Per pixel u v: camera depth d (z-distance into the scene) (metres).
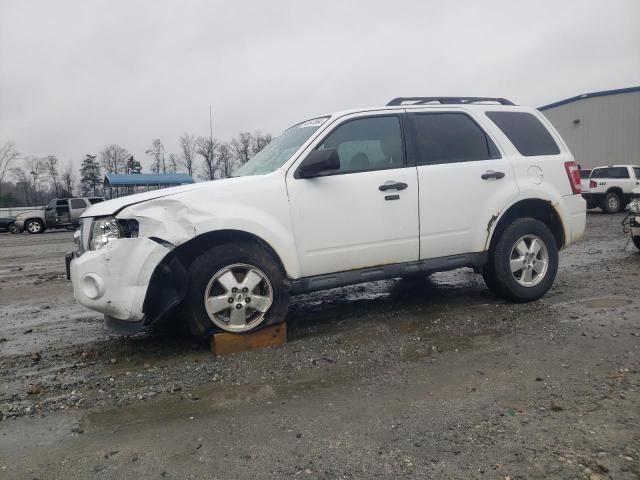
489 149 5.36
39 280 9.23
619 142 31.05
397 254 4.88
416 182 4.89
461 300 5.82
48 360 4.45
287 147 4.88
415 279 7.14
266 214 4.33
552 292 6.00
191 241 4.25
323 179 4.58
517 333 4.55
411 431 2.93
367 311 5.56
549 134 5.80
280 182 4.43
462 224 5.11
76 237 4.66
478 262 5.27
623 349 4.00
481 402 3.25
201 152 63.34
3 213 49.44
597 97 31.78
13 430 3.14
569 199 5.68
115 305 3.96
